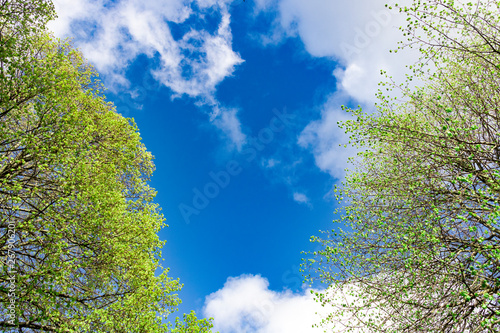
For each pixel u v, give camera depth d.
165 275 9.39
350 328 6.30
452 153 6.56
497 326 5.00
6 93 7.20
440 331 5.46
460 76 8.05
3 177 7.44
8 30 7.64
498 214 4.93
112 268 8.48
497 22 7.38
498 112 6.85
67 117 7.39
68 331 6.96
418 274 6.13
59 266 7.11
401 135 7.18
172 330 8.18
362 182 8.29
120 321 7.65
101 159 9.41
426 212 6.73
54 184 7.87
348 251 7.57
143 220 9.55
